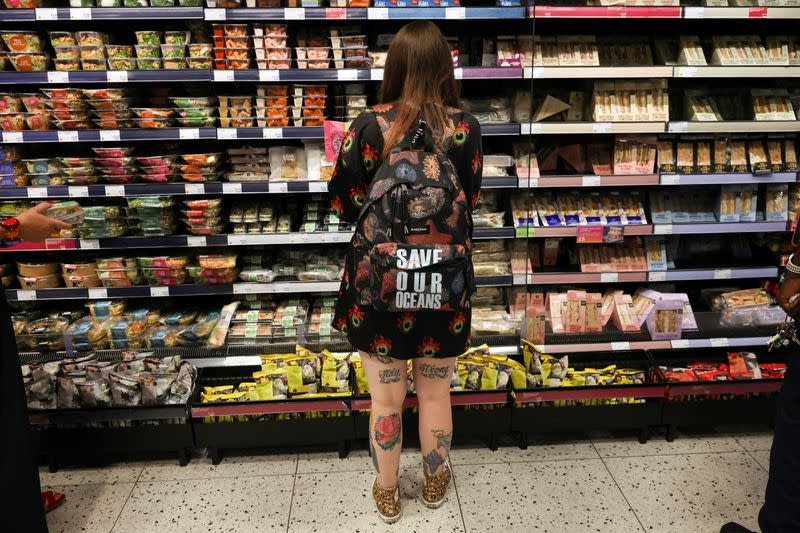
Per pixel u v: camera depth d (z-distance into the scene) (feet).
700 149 9.21
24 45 8.70
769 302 9.81
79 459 8.29
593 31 9.50
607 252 9.58
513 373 8.53
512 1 8.59
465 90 9.58
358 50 8.87
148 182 9.16
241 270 9.61
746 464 8.29
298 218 9.99
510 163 8.93
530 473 8.12
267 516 7.35
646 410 8.66
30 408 8.06
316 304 10.00
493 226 9.19
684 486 7.82
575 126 8.73
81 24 9.55
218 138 8.86
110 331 9.24
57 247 9.09
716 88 9.40
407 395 8.38
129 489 7.91
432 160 5.92
